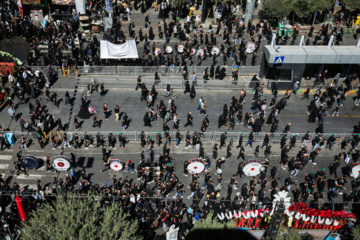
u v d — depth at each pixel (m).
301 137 41.31
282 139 39.06
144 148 39.62
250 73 50.62
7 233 30.42
